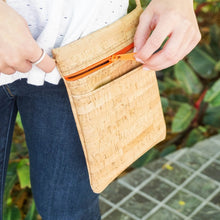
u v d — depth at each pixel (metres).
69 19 0.77
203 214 1.68
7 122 0.96
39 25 0.77
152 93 0.98
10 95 0.89
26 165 1.62
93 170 0.87
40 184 1.00
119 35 0.83
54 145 0.95
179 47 0.80
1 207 1.09
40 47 0.76
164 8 0.81
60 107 0.91
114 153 0.90
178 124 2.11
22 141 1.83
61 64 0.75
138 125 0.95
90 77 0.79
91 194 1.03
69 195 0.99
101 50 0.79
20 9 0.76
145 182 1.86
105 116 0.85
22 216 1.75
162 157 2.01
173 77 2.42
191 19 0.81
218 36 2.28
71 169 0.97
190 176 1.89
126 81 0.87
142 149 1.00
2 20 0.64
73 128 0.94
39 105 0.92
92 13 0.76
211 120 2.28
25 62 0.68
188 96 2.42
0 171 1.03
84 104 0.80
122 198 1.77
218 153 2.04
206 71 2.25
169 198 1.77
